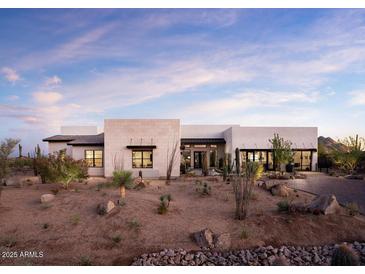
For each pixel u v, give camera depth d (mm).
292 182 15727
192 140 24672
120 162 18703
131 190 12195
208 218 8383
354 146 21594
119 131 18797
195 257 6148
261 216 8266
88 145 19703
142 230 7359
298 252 6430
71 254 6289
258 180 16062
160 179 17859
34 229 7441
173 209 9188
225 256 6266
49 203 9367
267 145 22406
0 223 7730
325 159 24281
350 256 5395
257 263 5961
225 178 15594
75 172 12172
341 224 7605
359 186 14211
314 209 8320
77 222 7816
